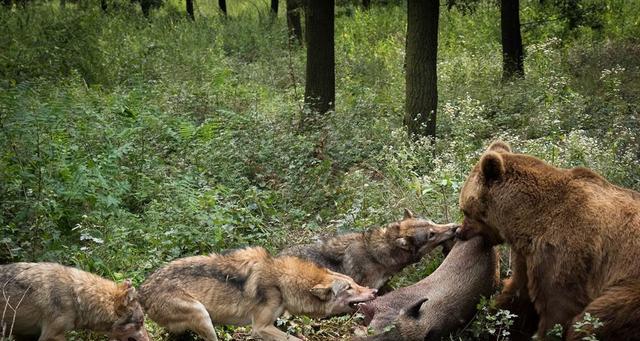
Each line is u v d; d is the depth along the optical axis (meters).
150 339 7.09
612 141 11.84
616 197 6.19
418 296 6.78
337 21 31.75
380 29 29.20
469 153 11.23
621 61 19.47
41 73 17.61
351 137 13.21
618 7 26.03
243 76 20.69
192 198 9.47
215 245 8.64
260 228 9.19
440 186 9.13
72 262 8.21
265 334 7.12
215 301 6.98
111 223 8.91
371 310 6.75
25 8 23.20
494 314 6.90
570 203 6.23
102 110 13.69
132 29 25.22
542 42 21.80
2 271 6.71
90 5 24.17
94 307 6.80
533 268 6.38
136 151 11.36
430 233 8.15
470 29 26.42
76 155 10.67
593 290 6.07
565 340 6.28
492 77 19.02
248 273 7.12
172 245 8.55
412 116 13.70
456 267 6.91
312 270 7.28
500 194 6.50
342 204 10.29
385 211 9.15
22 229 8.66
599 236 6.03
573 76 18.17
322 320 7.74
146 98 15.56
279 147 12.13
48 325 6.73
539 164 6.54
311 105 15.21
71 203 9.46
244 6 41.31
